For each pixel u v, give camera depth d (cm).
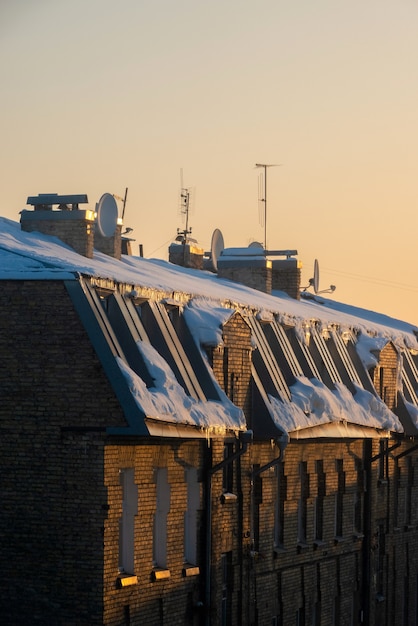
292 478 5238
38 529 3941
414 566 6800
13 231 4903
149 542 4134
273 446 5047
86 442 3912
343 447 5781
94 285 4069
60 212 5025
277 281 6969
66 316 3959
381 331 6656
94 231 5312
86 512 3903
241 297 5425
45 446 3950
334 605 5731
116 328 4128
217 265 6612
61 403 3941
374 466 6131
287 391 5109
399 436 6381
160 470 4272
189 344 4553
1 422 3991
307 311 6056
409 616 6725
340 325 6109
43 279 3972
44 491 3941
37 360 3972
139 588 4069
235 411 4497
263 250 6612
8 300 4006
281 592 5150
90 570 3891
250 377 4862
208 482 4481
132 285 4288
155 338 4328
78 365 3941
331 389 5650
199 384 4456
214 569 4512
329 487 5606
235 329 4741
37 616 3925
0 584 3959
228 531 4681
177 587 4300
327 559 5616
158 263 6222
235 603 4750
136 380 3944
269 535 5034
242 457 4809
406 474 6662
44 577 3925
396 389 6481
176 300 4572
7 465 3975
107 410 3903
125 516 4066
